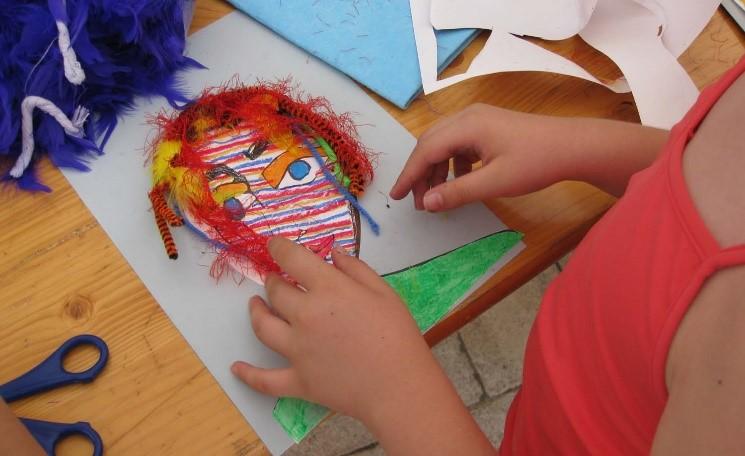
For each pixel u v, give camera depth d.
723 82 0.38
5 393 0.44
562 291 0.46
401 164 0.56
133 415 0.44
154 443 0.44
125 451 0.43
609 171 0.51
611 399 0.39
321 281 0.45
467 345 1.16
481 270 0.52
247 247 0.50
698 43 0.64
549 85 0.61
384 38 0.61
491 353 1.16
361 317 0.43
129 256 0.50
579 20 0.61
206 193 0.52
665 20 0.62
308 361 0.43
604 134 0.51
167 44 0.57
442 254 0.52
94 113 0.55
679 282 0.34
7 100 0.50
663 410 0.34
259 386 0.45
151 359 0.46
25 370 0.45
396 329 0.43
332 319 0.43
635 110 0.60
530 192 0.53
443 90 0.60
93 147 0.53
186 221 0.51
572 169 0.52
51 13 0.50
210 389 0.46
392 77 0.59
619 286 0.38
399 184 0.53
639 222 0.38
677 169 0.37
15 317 0.47
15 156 0.53
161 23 0.56
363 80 0.59
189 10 0.59
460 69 0.61
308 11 0.62
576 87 0.61
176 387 0.45
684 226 0.35
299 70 0.60
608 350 0.39
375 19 0.62
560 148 0.51
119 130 0.55
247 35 0.61
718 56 0.63
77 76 0.50
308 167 0.54
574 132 0.51
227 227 0.51
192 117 0.56
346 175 0.54
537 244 0.54
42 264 0.49
